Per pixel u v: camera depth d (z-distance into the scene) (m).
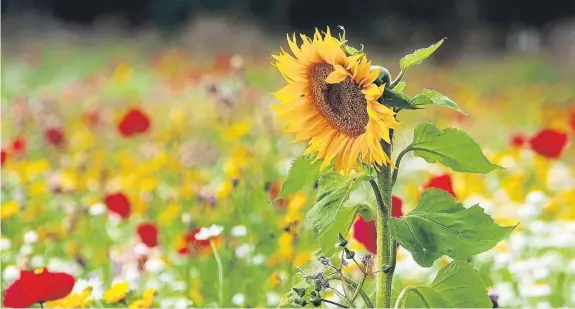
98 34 33.31
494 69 24.78
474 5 37.88
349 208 4.14
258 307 5.60
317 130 3.88
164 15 40.50
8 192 8.92
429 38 35.50
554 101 18.42
